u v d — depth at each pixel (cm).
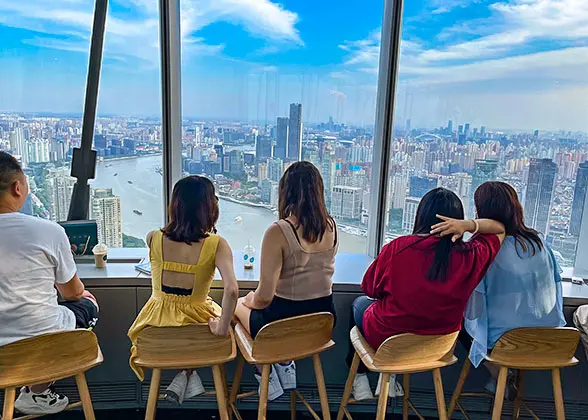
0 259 155
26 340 143
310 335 168
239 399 224
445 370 225
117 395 226
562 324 185
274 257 166
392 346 161
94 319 194
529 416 228
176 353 163
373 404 231
